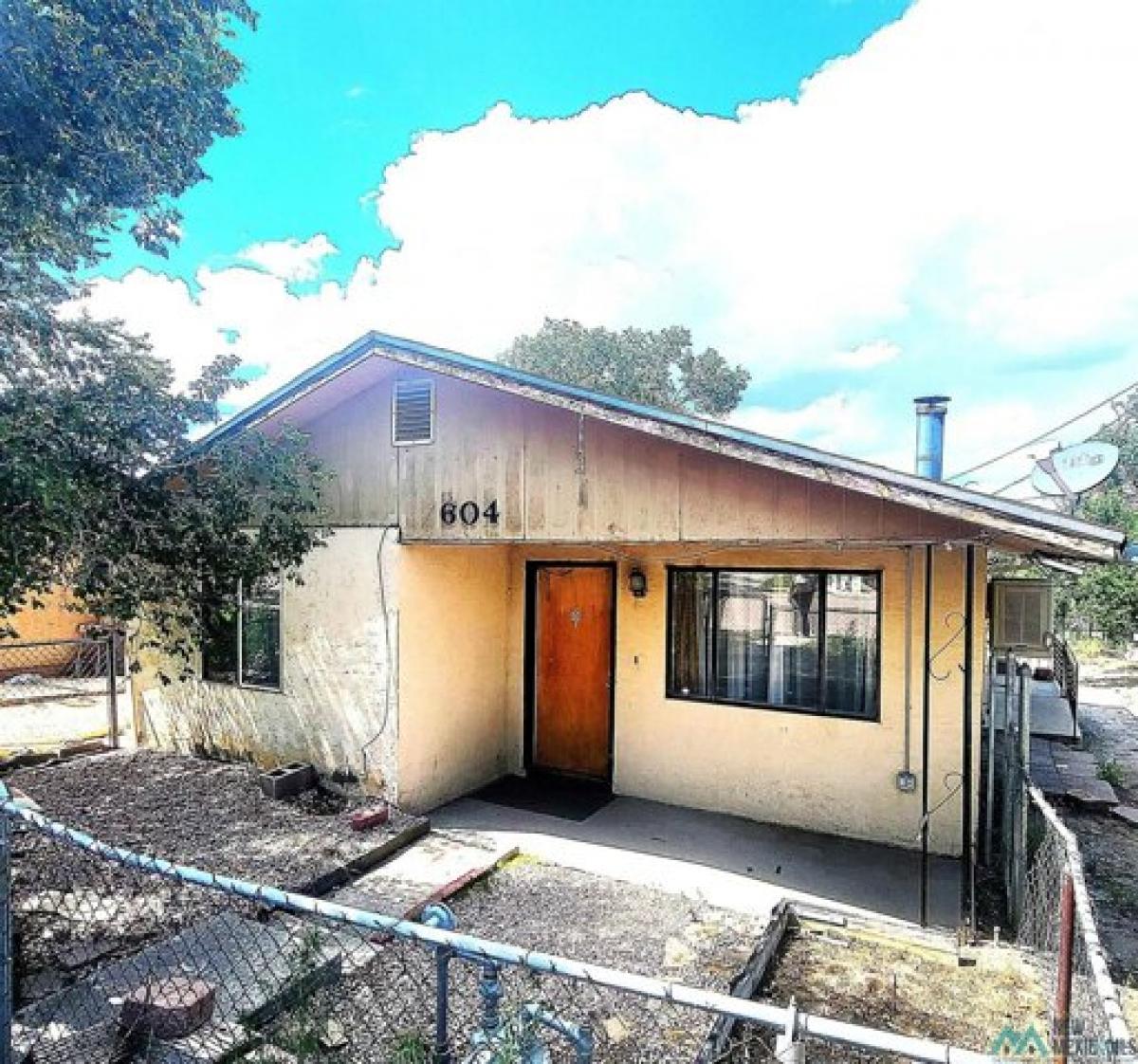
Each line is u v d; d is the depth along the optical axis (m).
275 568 6.39
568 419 5.86
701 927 4.62
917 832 5.95
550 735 8.00
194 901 4.47
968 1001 3.74
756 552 6.64
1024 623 5.83
